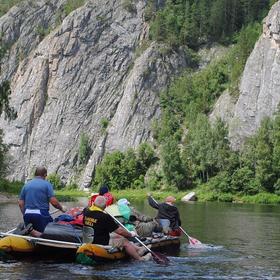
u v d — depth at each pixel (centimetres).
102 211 1702
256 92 12444
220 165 10850
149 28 16188
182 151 12538
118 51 16088
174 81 14950
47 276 1439
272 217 4219
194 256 1895
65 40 16475
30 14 18400
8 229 2534
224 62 14588
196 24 15950
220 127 11144
